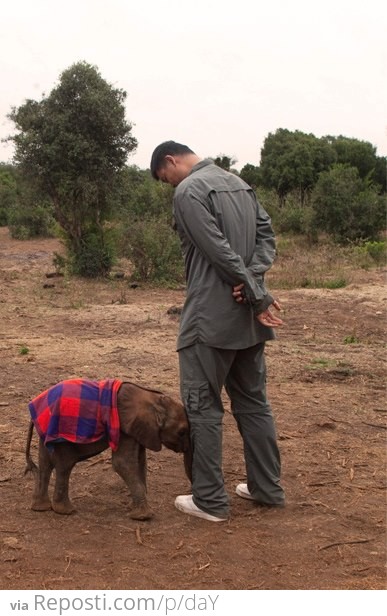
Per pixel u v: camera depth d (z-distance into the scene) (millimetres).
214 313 4301
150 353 9852
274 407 7047
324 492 4957
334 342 10961
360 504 4746
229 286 4297
